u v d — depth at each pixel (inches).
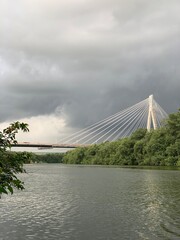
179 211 1037.2
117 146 5378.9
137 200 1277.1
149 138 4505.4
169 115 4111.7
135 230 797.9
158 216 962.7
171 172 3024.1
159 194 1451.8
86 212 1029.8
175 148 3951.8
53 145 6195.9
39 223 879.1
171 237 734.5
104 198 1343.5
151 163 4276.6
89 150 6289.4
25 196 1409.9
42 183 2112.5
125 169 3769.7
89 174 3009.4
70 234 765.3
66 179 2447.1
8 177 321.4
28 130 337.4
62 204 1190.3
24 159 336.2
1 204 1188.5
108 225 853.2
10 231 795.4
